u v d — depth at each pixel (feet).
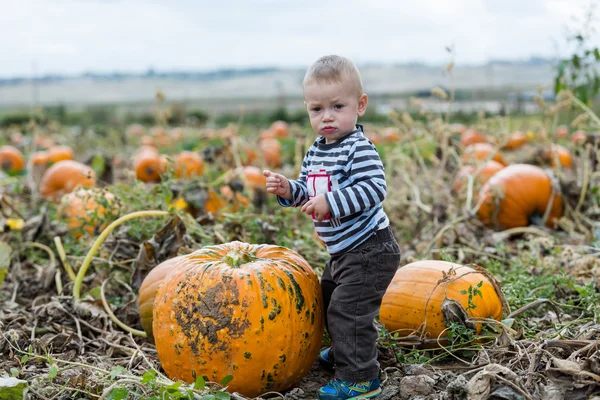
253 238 17.97
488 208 22.91
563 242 21.59
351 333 11.10
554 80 26.73
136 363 13.25
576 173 25.17
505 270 18.54
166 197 18.21
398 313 13.30
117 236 17.65
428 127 27.96
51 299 16.17
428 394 11.28
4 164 42.01
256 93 180.45
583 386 10.18
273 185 11.60
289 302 11.12
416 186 25.59
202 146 44.70
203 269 11.31
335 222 11.32
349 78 11.20
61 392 11.10
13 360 13.15
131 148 49.93
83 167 28.19
